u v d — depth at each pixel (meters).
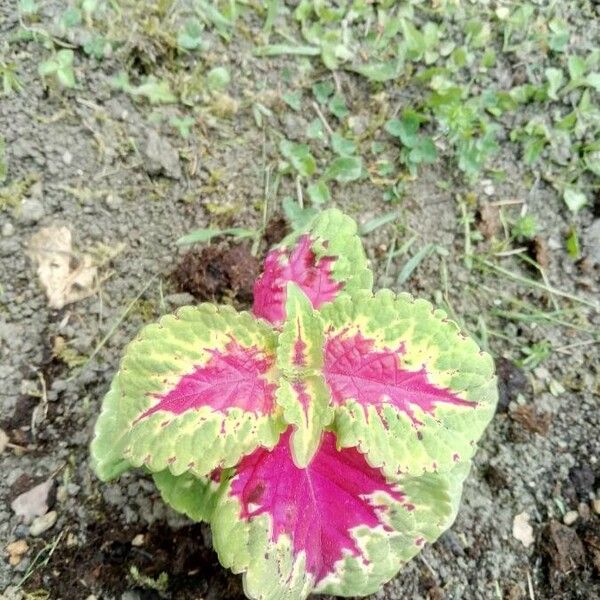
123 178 0.28
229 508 0.20
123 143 0.28
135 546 0.25
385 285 0.30
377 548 0.22
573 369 0.30
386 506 0.22
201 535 0.26
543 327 0.30
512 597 0.27
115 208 0.28
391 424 0.20
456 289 0.30
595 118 0.32
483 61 0.32
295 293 0.20
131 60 0.29
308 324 0.20
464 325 0.30
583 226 0.31
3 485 0.25
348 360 0.20
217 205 0.29
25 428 0.26
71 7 0.29
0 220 0.27
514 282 0.31
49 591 0.25
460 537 0.27
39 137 0.28
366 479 0.22
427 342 0.20
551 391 0.29
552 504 0.28
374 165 0.31
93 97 0.28
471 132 0.31
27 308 0.27
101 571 0.25
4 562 0.25
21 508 0.25
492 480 0.28
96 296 0.27
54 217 0.27
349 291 0.23
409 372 0.20
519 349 0.30
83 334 0.27
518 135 0.32
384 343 0.20
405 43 0.31
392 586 0.26
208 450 0.19
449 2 0.32
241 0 0.31
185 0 0.30
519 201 0.31
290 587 0.20
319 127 0.31
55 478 0.26
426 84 0.32
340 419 0.20
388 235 0.30
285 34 0.31
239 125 0.30
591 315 0.30
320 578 0.22
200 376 0.20
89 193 0.28
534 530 0.28
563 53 0.32
